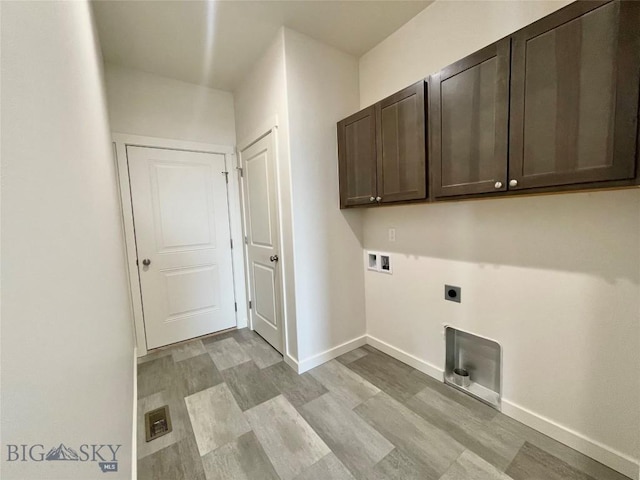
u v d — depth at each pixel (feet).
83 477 1.81
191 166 9.02
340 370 7.17
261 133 7.82
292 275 7.14
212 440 5.02
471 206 5.65
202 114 9.11
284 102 6.69
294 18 6.22
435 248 6.40
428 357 6.79
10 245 1.15
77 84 2.78
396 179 5.91
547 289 4.68
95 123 3.96
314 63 7.02
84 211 2.59
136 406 5.86
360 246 8.28
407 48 6.56
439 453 4.57
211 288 9.60
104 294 3.26
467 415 5.39
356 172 6.94
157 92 8.36
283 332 7.78
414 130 5.44
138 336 8.34
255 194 8.71
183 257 9.04
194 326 9.32
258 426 5.32
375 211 7.84
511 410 5.27
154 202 8.47
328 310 7.66
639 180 3.08
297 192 6.92
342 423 5.32
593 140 3.36
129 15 5.86
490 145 4.33
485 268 5.51
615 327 4.05
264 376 7.04
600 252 4.11
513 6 4.76
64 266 1.81
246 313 10.31
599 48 3.24
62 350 1.61
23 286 1.24
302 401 6.01
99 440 2.26
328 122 7.36
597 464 4.25
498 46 4.12
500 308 5.33
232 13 5.98
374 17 6.29
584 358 4.35
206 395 6.32
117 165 7.84
